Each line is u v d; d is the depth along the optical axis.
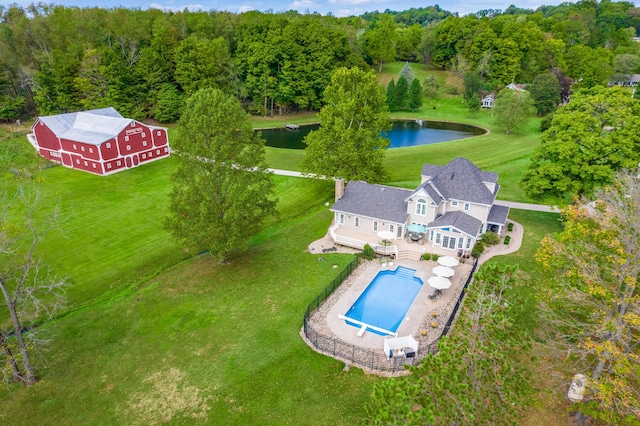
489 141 86.06
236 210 36.78
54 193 58.84
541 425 22.75
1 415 25.31
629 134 42.00
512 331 20.02
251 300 35.28
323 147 55.06
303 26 112.06
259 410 24.73
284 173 66.25
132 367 28.59
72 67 90.94
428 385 17.08
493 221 43.59
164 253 44.03
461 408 16.19
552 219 48.38
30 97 98.25
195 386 26.67
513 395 18.66
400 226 43.94
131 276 40.22
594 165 42.81
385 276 38.94
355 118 56.22
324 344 29.84
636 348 24.48
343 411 24.38
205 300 35.59
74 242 46.09
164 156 74.69
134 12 126.44
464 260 40.03
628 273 21.78
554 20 174.12
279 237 46.38
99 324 33.12
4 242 27.61
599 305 23.80
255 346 29.84
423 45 144.12
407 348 28.55
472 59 130.12
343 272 38.78
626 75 127.75
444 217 43.09
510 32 123.50
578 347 24.39
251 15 136.62
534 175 46.41
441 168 47.41
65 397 26.47
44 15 115.81
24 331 32.97
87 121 71.25
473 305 19.89
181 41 102.75
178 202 37.12
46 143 71.25
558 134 45.66
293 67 107.31
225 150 36.81
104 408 25.50
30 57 101.50
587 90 49.94
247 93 107.62
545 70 125.38
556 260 27.50
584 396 22.33
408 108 119.31
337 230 47.00
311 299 35.00
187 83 97.12
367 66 122.31
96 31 105.62
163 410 25.12
